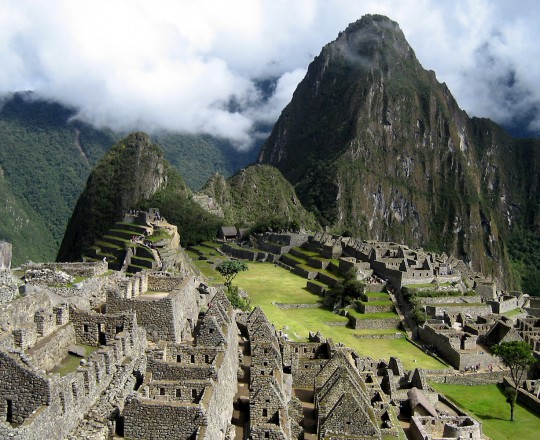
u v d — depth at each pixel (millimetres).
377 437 41656
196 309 49469
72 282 39250
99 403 28672
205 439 26984
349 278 133625
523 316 136625
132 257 116500
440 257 187875
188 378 32375
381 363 71125
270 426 32469
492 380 98562
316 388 48156
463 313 120312
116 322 34000
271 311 110000
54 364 30688
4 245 41125
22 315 30906
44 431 24062
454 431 57125
